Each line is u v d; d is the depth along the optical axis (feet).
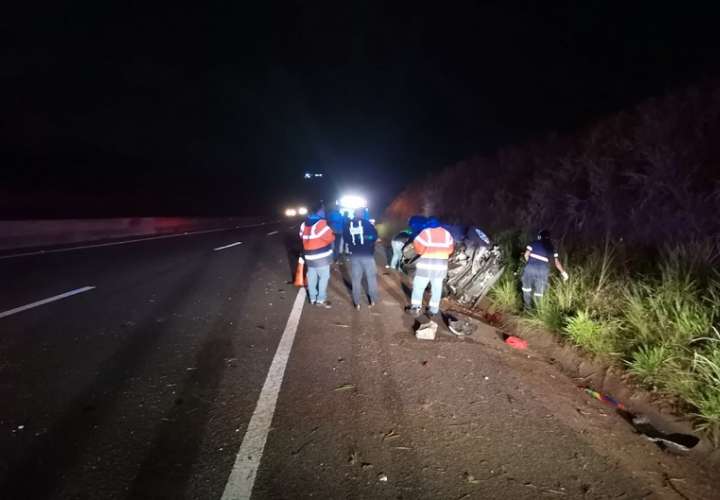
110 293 23.17
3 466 8.66
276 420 10.73
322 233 20.90
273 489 8.31
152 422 10.43
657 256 21.01
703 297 14.89
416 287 20.57
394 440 10.11
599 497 8.56
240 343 16.01
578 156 39.81
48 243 47.29
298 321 18.99
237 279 28.09
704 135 27.81
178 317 19.07
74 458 8.98
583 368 14.98
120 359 14.14
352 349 15.84
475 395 12.61
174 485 8.30
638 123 34.27
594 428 11.18
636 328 15.31
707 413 10.79
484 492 8.50
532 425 11.11
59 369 13.23
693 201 24.06
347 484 8.55
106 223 59.21
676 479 9.28
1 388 11.87
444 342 17.07
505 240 30.96
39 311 19.33
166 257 38.04
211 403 11.44
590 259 22.09
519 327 19.07
